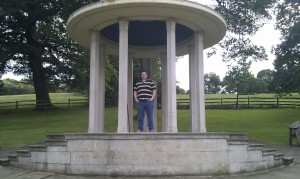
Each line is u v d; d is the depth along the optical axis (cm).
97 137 966
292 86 2941
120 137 955
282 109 3547
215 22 1227
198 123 1281
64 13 2767
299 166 1207
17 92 7644
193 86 1452
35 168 1045
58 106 3956
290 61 2944
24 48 3106
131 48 1634
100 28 1287
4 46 3141
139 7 1107
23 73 3897
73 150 981
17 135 2014
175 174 948
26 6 2856
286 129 2345
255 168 1091
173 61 1152
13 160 1134
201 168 968
